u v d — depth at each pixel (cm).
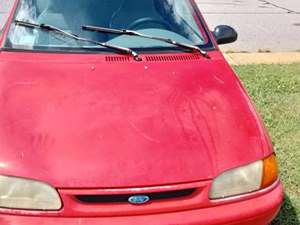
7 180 234
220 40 386
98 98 280
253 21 1082
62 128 255
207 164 247
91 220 231
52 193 232
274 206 257
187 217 240
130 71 308
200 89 299
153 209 237
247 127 274
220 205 247
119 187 233
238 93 304
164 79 304
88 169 235
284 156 448
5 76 296
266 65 738
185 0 381
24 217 232
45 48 324
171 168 241
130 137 252
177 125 264
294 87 634
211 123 270
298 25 1059
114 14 347
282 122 524
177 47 341
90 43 329
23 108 269
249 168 255
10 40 329
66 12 343
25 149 242
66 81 293
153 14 355
